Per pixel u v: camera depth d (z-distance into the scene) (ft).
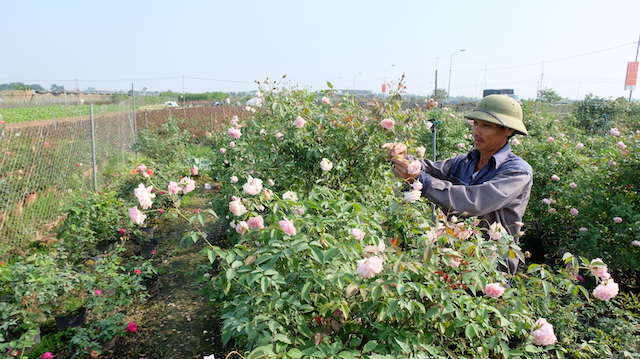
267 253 5.26
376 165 9.53
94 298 10.77
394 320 5.43
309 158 10.46
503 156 6.53
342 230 6.23
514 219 6.37
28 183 18.62
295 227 5.72
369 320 5.30
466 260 5.60
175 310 12.27
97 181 23.38
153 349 10.47
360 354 4.62
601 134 40.86
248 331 4.84
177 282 14.03
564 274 5.74
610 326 8.89
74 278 10.78
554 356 8.07
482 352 5.33
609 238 13.26
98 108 51.19
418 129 11.19
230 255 5.51
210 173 24.47
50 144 21.99
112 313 11.79
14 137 20.93
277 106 11.01
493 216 6.39
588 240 13.23
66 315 10.67
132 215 5.64
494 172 6.47
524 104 30.27
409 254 5.61
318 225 5.67
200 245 17.08
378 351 4.94
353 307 5.43
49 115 58.39
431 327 5.55
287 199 6.32
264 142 11.34
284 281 5.16
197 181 27.86
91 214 14.97
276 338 4.48
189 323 11.59
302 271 5.41
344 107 11.38
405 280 5.36
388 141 9.92
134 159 26.68
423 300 5.41
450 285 5.50
